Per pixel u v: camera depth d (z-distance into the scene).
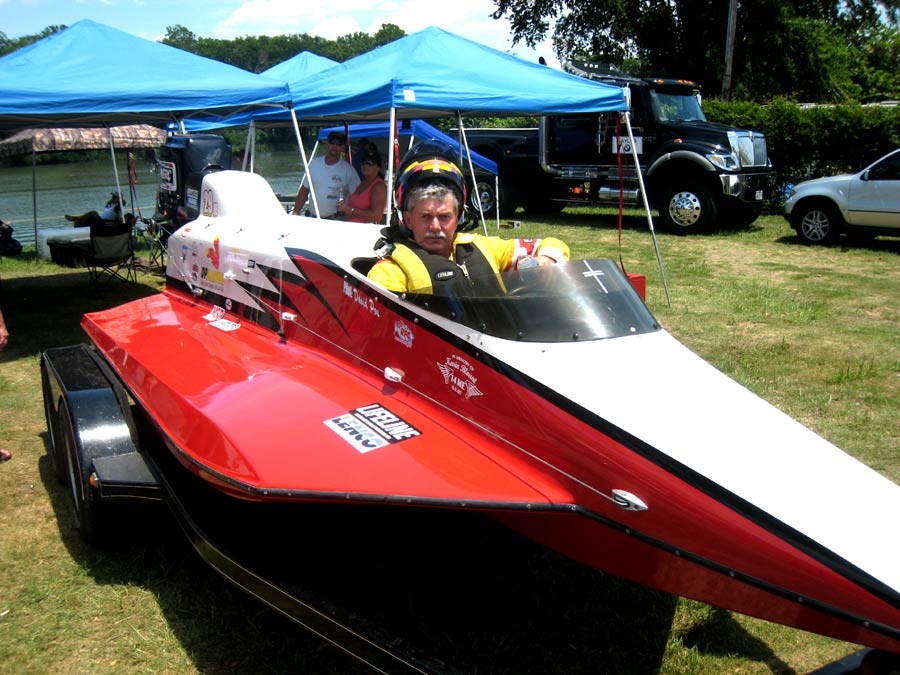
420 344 2.75
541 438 2.37
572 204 16.42
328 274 3.21
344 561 2.91
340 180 8.97
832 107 16.28
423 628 2.76
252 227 4.10
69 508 3.71
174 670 2.62
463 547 3.29
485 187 15.56
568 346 2.55
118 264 9.53
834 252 11.24
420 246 2.95
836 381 5.49
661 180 13.33
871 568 1.90
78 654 2.69
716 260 10.64
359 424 2.62
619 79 13.67
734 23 22.30
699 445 2.23
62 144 12.36
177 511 2.96
